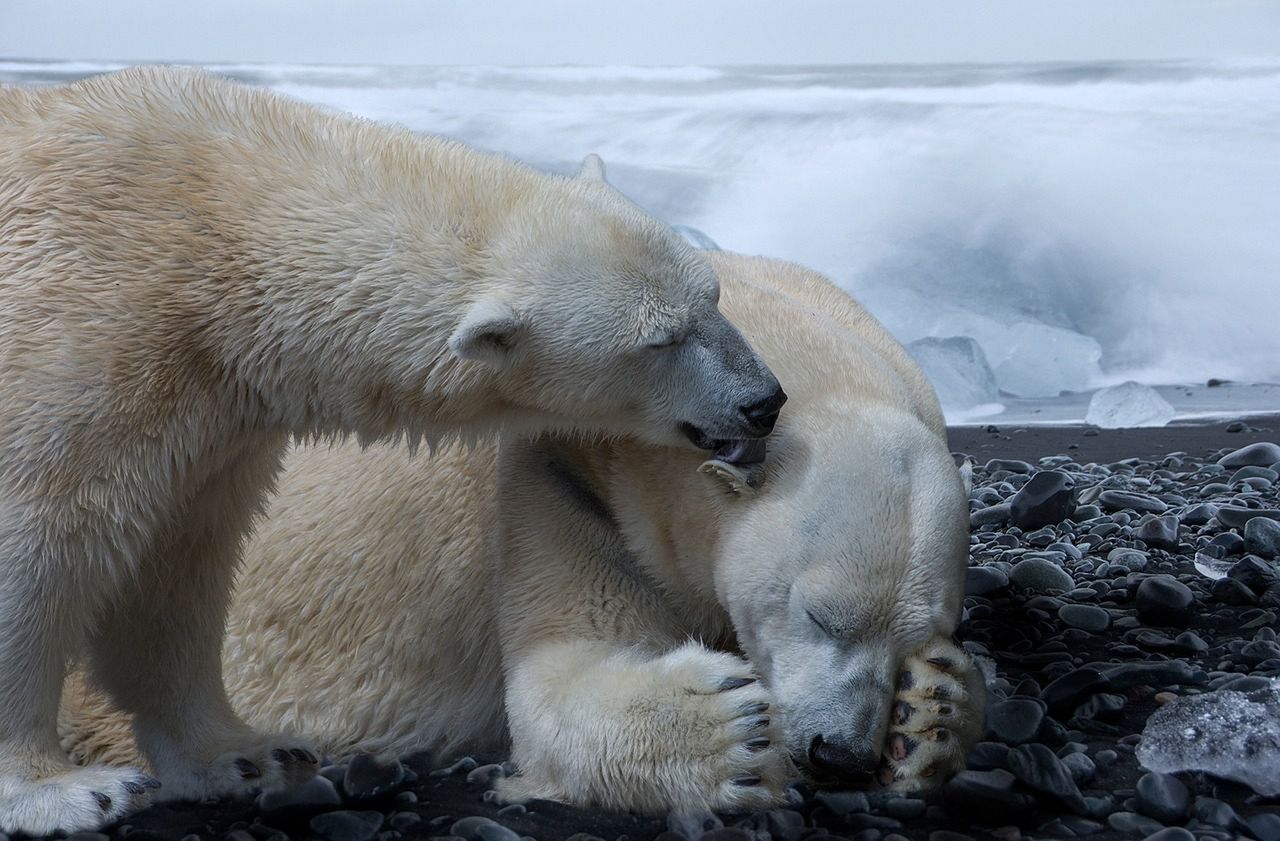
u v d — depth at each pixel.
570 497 5.93
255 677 6.46
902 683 5.20
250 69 29.94
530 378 5.60
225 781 5.63
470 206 5.58
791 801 5.24
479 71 29.36
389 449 6.53
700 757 5.11
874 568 5.12
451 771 5.86
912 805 5.05
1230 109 24.38
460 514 6.31
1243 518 8.88
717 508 5.57
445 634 6.27
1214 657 6.66
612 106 28.03
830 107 24.92
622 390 5.61
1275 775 5.03
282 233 5.25
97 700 6.26
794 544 5.25
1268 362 18.11
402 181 5.52
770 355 5.98
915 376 6.55
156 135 5.26
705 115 26.02
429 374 5.44
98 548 4.93
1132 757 5.48
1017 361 17.83
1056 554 8.67
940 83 26.97
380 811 5.30
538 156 26.41
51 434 4.75
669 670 5.29
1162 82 25.62
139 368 4.93
